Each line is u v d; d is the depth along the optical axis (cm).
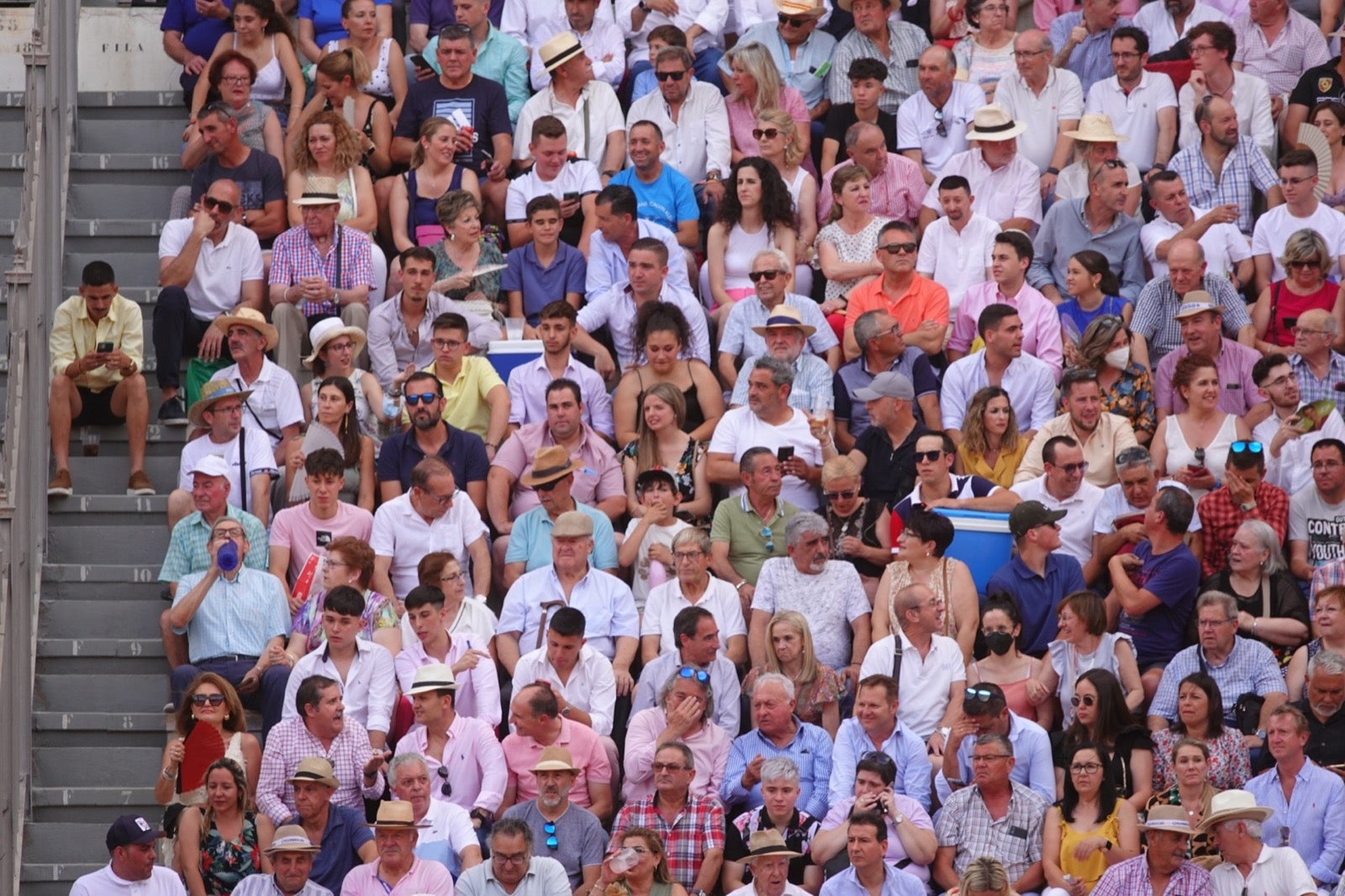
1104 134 4938
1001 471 4394
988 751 3662
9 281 4331
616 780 3953
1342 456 4159
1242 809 3531
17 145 5088
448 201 4812
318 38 5419
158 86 5394
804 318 4691
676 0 5581
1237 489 4153
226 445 4359
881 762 3703
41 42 4709
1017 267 4647
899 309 4719
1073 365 4525
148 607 4266
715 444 4419
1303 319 4512
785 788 3697
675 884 3669
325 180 4725
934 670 3956
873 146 5047
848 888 3597
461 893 3612
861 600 4119
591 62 5381
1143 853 3644
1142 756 3759
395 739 3975
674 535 4272
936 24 5638
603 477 4444
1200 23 5184
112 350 4466
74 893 3600
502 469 4409
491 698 3956
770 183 4903
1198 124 5091
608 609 4119
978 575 4175
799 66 5422
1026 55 5197
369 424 4531
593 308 4775
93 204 5006
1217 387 4372
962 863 3691
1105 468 4353
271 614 4088
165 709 4088
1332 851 3653
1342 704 3778
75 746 4109
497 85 5225
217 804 3703
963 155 5062
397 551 4238
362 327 4653
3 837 3894
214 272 4706
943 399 4538
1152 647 4059
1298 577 4194
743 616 4178
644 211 5038
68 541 4381
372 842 3731
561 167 5066
